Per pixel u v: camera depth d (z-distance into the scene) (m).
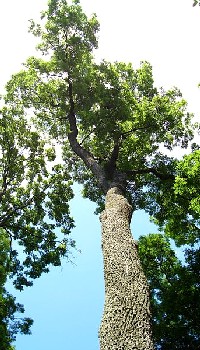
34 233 17.28
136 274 6.87
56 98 15.46
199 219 15.03
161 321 13.96
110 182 11.16
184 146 15.37
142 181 16.16
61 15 14.80
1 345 13.72
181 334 13.30
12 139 16.00
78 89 14.25
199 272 14.03
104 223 8.55
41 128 16.52
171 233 15.72
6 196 17.09
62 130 16.27
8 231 17.14
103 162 15.06
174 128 14.98
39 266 16.97
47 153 16.92
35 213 17.53
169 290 14.01
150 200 16.44
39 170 17.19
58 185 17.61
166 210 15.84
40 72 14.96
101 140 15.03
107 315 6.09
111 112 13.77
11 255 16.81
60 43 15.20
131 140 15.07
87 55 14.62
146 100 14.28
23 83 15.16
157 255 15.71
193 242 15.61
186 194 12.85
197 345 13.28
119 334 5.65
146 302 6.30
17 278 16.91
